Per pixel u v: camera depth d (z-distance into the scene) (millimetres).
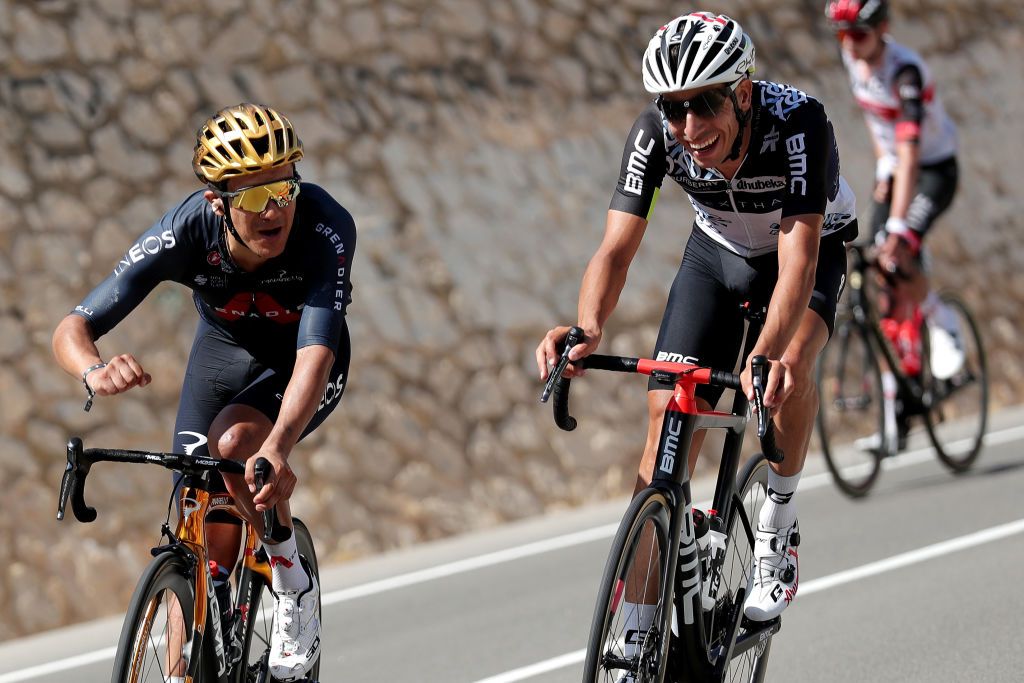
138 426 21719
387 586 17969
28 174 24328
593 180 31234
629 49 34812
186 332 23391
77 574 19203
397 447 23266
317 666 10844
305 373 9133
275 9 29594
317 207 9812
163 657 8984
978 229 35969
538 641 14219
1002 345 32344
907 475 22062
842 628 13562
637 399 26406
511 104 31625
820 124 9711
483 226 28406
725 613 10477
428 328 25625
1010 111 40812
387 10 31344
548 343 9266
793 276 9289
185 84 27281
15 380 21297
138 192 25219
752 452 26438
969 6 43250
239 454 9516
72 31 26766
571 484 24094
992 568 15398
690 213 31656
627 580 9016
